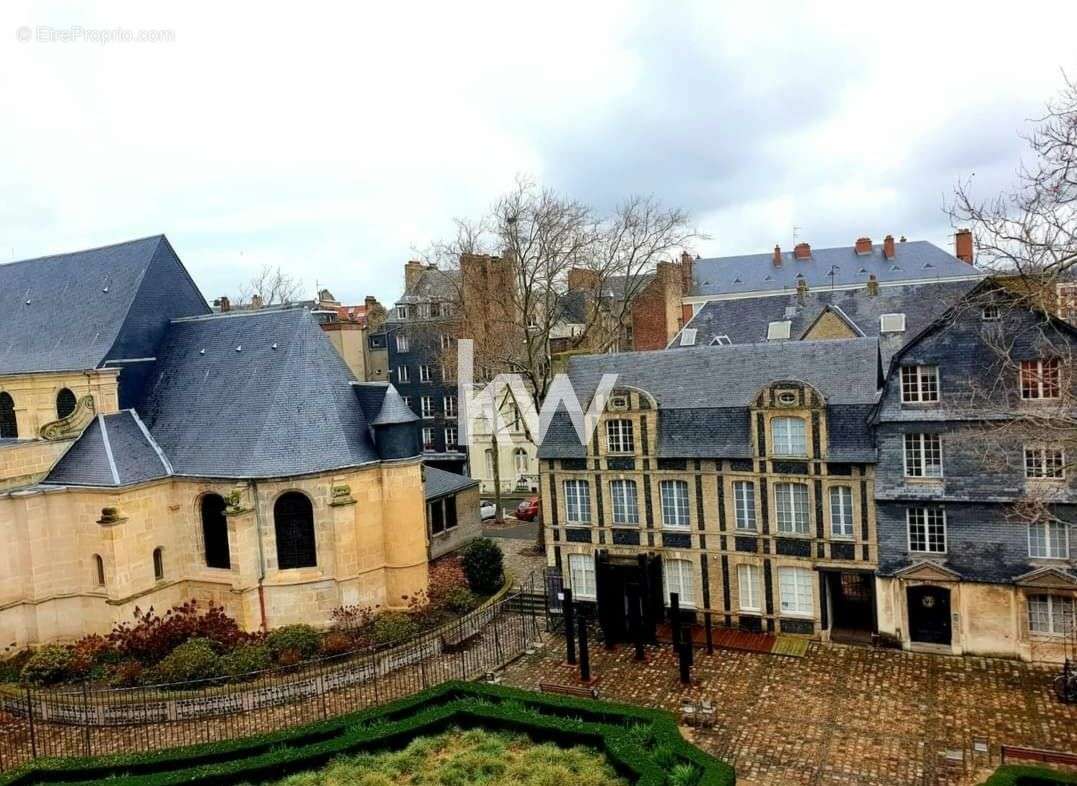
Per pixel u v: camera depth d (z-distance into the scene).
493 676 32.34
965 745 24.98
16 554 35.47
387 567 38.31
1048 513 28.12
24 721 29.73
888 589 32.75
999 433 28.14
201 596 37.38
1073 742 24.73
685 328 66.19
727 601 35.72
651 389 37.62
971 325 31.09
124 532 35.06
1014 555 30.81
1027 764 22.97
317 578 36.25
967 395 31.19
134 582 35.56
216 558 37.47
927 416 31.69
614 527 37.50
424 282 77.62
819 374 34.66
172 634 32.97
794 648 33.31
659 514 36.66
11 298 46.00
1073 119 32.16
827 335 57.06
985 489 31.05
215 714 29.39
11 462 35.78
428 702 28.12
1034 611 30.88
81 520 35.88
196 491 36.94
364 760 24.59
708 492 35.59
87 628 36.25
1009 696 28.06
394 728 26.02
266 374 38.69
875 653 32.53
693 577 36.31
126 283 42.53
